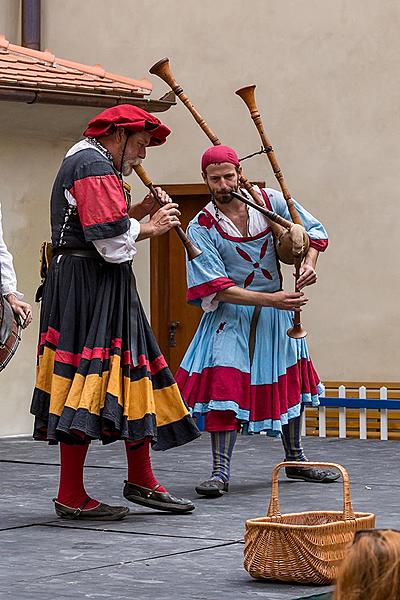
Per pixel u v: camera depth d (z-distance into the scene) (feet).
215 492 25.09
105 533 20.70
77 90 38.14
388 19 42.80
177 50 46.85
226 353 26.25
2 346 21.21
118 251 21.48
